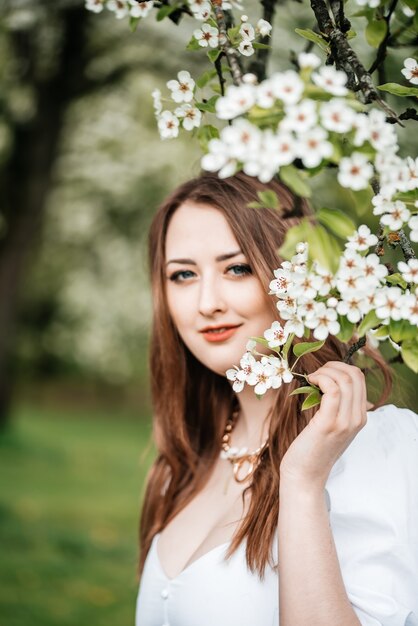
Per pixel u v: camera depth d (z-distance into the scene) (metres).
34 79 7.35
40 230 10.00
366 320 1.16
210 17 1.50
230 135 1.01
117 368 15.02
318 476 1.34
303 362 1.73
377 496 1.48
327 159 1.06
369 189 1.13
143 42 6.29
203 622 1.64
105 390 19.95
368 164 1.08
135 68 6.94
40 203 8.84
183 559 1.85
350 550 1.46
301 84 1.01
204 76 1.49
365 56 2.49
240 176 1.80
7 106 7.49
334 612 1.28
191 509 1.98
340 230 1.10
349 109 1.01
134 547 5.95
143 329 12.88
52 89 7.54
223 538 1.75
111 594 4.88
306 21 3.23
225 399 2.09
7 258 9.26
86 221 10.32
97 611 4.58
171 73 6.64
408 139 2.86
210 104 1.44
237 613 1.60
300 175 1.07
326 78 1.03
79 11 6.01
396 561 1.42
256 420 1.94
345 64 1.32
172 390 2.12
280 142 1.00
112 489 8.26
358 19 2.23
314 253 1.06
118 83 7.46
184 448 2.09
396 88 1.31
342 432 1.31
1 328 9.77
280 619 1.32
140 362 14.62
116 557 5.65
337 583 1.30
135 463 10.02
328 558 1.30
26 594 4.75
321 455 1.32
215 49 1.40
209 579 1.66
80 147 8.98
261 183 1.79
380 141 1.03
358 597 1.40
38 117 7.89
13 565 5.26
